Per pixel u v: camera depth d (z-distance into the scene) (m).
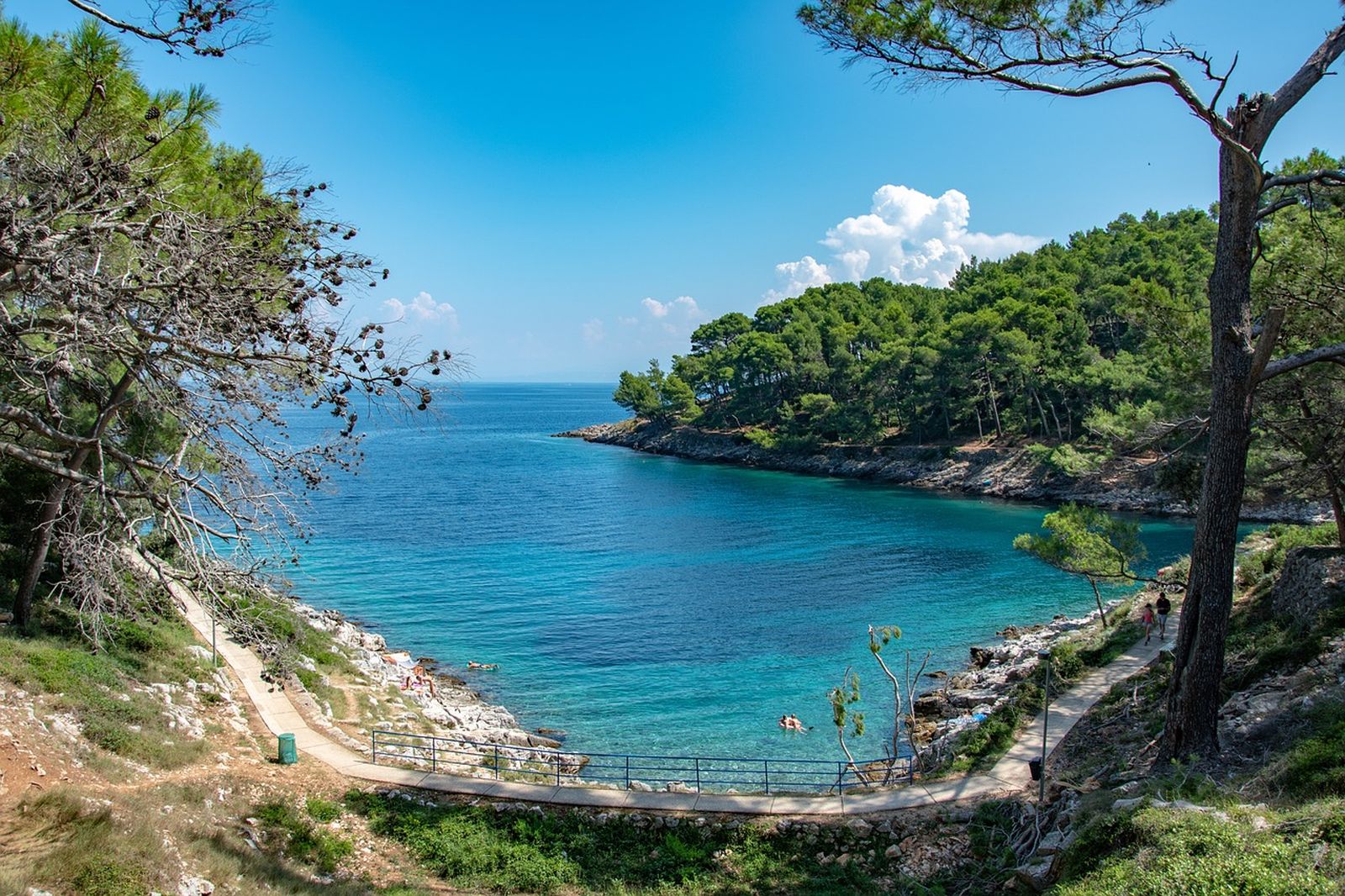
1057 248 128.75
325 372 9.98
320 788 17.92
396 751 20.92
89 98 10.34
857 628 39.50
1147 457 42.53
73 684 17.91
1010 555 54.41
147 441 18.56
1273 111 14.02
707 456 120.81
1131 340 81.88
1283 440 25.14
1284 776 12.25
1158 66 14.08
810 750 26.62
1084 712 21.38
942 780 18.41
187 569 13.04
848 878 15.32
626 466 112.06
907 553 55.44
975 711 26.56
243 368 10.96
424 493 86.25
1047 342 79.62
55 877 10.46
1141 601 33.03
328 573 51.09
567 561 54.50
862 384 98.00
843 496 80.81
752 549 57.53
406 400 10.22
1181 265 91.81
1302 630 19.59
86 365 10.77
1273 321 14.26
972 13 13.47
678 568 52.09
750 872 15.59
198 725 19.66
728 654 36.12
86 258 10.66
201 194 12.74
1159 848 10.48
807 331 113.31
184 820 14.26
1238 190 14.62
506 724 28.48
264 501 12.30
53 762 14.64
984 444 88.44
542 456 125.38
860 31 13.91
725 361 130.50
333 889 13.73
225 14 8.93
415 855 16.02
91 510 14.61
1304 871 8.88
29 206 9.59
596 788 18.42
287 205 10.77
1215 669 14.98
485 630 39.69
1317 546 22.53
